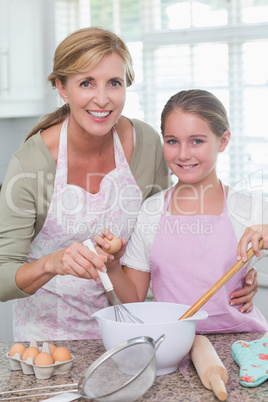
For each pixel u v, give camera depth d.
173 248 1.55
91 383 1.03
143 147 1.65
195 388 1.10
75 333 1.67
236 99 3.21
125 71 1.42
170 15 3.34
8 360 1.23
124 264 1.62
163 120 1.54
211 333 1.50
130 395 1.01
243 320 1.49
